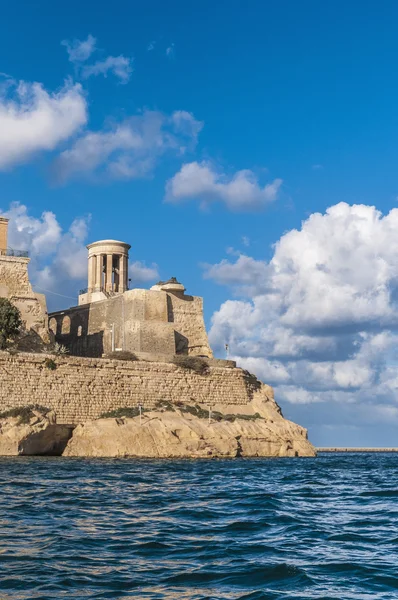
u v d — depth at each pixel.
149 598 19.41
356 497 42.53
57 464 64.94
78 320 111.94
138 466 64.25
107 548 25.12
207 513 33.81
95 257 120.38
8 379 79.75
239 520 31.64
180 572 22.02
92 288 118.31
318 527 30.30
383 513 35.28
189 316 108.75
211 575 21.70
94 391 84.75
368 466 80.94
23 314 96.75
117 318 105.31
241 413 94.69
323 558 24.11
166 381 90.38
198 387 92.69
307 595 19.78
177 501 38.41
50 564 22.55
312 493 44.50
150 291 104.62
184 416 87.81
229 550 25.12
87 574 21.53
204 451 81.56
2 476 50.84
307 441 95.25
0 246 99.12
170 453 79.75
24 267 98.50
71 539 26.47
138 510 34.56
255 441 88.38
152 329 102.06
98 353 106.94
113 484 46.88
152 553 24.53
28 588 19.97
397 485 51.44
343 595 19.81
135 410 86.12
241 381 96.31
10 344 89.69
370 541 27.20
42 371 81.81
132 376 87.94
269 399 99.31
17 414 78.38
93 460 72.06
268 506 36.72
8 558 23.16
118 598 19.31
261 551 25.08
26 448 77.25
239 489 45.62
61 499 38.16
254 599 19.45
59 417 81.94
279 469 66.75
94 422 81.56
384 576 21.75
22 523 29.88
